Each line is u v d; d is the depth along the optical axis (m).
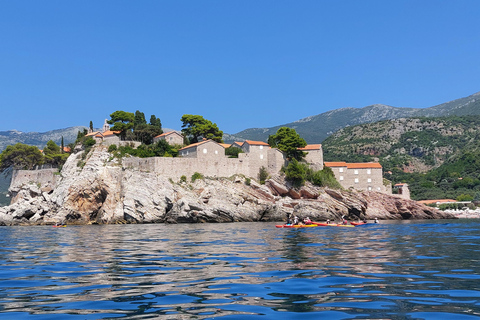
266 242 47.53
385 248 40.28
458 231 66.06
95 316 16.98
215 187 113.25
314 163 131.88
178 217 103.75
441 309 17.44
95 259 34.16
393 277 24.45
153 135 143.12
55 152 158.75
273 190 120.62
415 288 21.42
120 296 20.30
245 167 123.31
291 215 112.06
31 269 29.05
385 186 132.75
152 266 29.59
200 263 30.64
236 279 24.09
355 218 120.38
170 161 113.94
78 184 117.38
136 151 125.00
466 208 158.00
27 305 18.86
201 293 20.70
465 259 31.91
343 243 45.75
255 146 125.31
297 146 131.50
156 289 21.75
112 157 122.19
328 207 113.94
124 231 74.56
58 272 27.58
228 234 61.75
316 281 23.36
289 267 28.33
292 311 17.45
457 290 20.86
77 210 116.94
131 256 35.88
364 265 29.12
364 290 21.08
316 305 18.31
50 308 18.28
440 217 128.00
